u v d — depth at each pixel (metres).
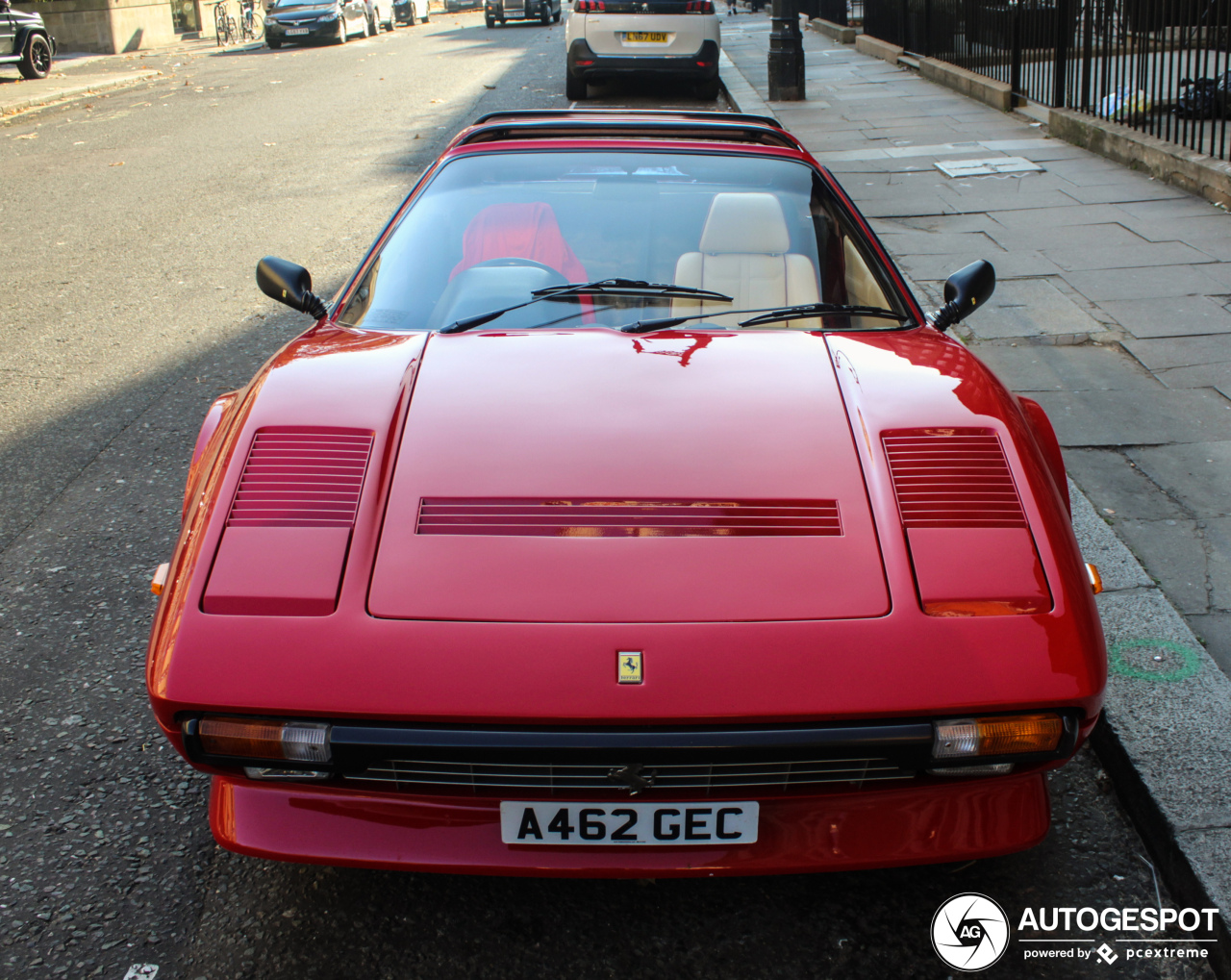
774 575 1.88
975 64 13.57
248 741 1.79
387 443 2.17
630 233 3.02
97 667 2.98
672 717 1.72
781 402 2.31
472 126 3.64
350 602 1.85
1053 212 7.48
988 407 2.34
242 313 6.24
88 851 2.30
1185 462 3.90
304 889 2.21
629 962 2.04
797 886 2.23
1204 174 7.51
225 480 2.11
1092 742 2.62
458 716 1.73
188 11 36.09
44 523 3.81
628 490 2.03
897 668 1.78
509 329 2.68
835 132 11.17
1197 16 8.09
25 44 21.33
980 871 2.27
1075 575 1.96
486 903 2.18
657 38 13.55
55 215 9.14
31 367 5.44
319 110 15.33
